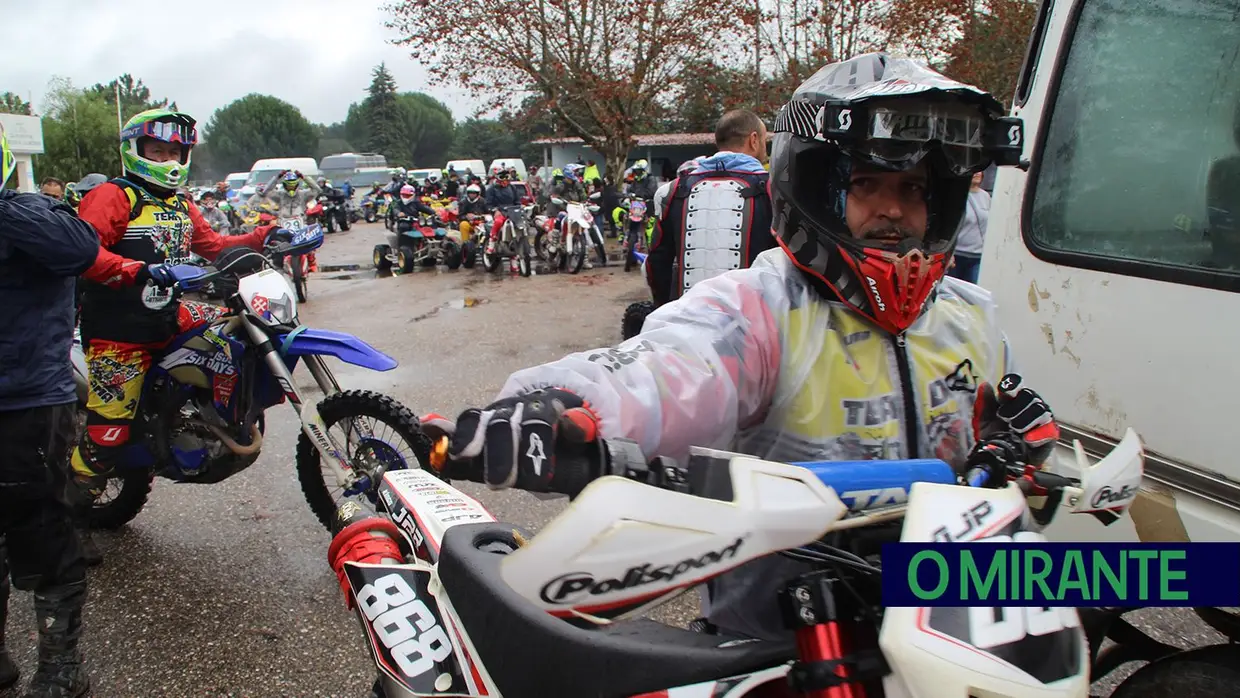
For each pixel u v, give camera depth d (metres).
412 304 10.73
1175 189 2.18
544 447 1.15
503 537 1.55
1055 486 1.44
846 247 1.43
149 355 3.70
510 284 12.47
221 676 3.02
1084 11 2.51
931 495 1.23
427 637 1.61
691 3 16.77
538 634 1.24
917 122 1.39
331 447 3.67
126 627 3.32
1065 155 2.48
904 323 1.47
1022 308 2.56
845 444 1.47
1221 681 1.72
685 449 1.34
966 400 1.56
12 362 2.61
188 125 3.75
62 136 36.75
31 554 2.75
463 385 6.62
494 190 15.17
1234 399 1.98
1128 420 2.22
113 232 3.62
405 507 2.06
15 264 2.60
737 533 1.15
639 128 18.97
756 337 1.43
